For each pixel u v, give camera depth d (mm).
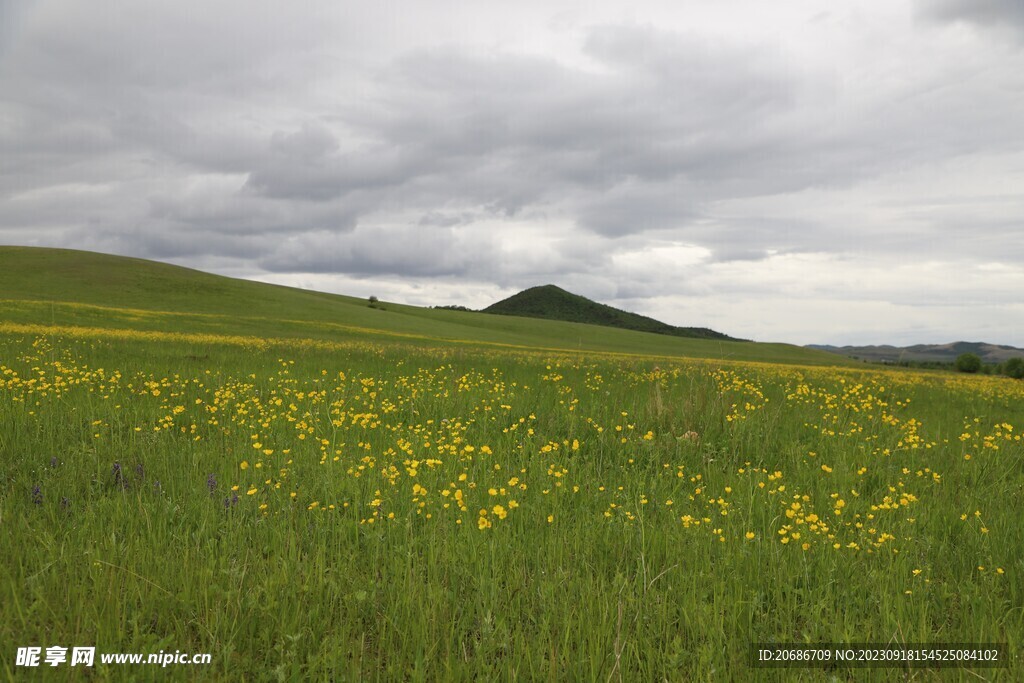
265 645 3459
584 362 20219
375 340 47594
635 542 4812
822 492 6230
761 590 4129
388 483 5934
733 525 5242
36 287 69375
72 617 3467
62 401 9062
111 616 3502
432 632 3494
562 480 6164
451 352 23188
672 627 3730
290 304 80000
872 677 3350
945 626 3820
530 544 4746
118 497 5352
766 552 4598
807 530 4973
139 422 8227
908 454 8000
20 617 3354
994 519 5484
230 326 47000
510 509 5316
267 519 5152
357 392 11219
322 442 7281
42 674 3029
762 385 15344
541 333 102812
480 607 3834
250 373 13484
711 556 4656
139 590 3779
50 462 6359
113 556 4141
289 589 3836
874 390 15133
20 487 5781
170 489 5805
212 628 3521
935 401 14023
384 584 4078
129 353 17141
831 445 8266
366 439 7938
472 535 4742
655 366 16516
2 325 25719
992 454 7742
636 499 5742
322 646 3367
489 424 8945
